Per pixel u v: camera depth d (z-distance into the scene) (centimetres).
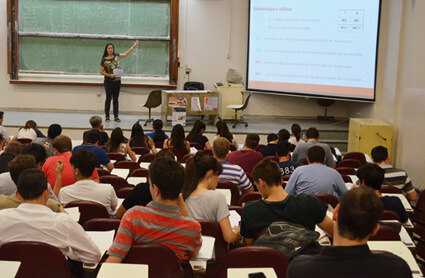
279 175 295
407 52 859
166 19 1149
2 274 213
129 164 529
